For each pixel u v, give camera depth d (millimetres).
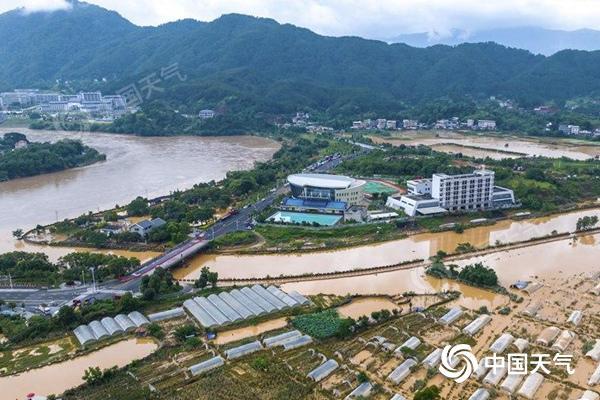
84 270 179750
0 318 149375
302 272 186625
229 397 112875
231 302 157875
